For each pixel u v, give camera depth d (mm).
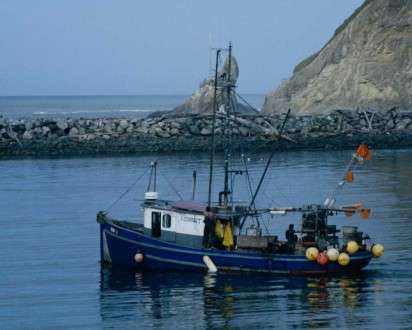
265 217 56406
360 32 145750
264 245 41875
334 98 141875
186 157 96188
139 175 80062
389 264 43875
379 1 146375
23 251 48750
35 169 86625
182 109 153250
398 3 144250
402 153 100000
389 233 51719
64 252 48281
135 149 103000
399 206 61156
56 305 38062
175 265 42781
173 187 71438
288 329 34281
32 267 44906
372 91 138500
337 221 55719
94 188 72312
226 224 42500
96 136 108375
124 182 75625
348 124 118562
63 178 79125
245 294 38844
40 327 35219
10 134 106750
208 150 102875
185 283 40844
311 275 41594
